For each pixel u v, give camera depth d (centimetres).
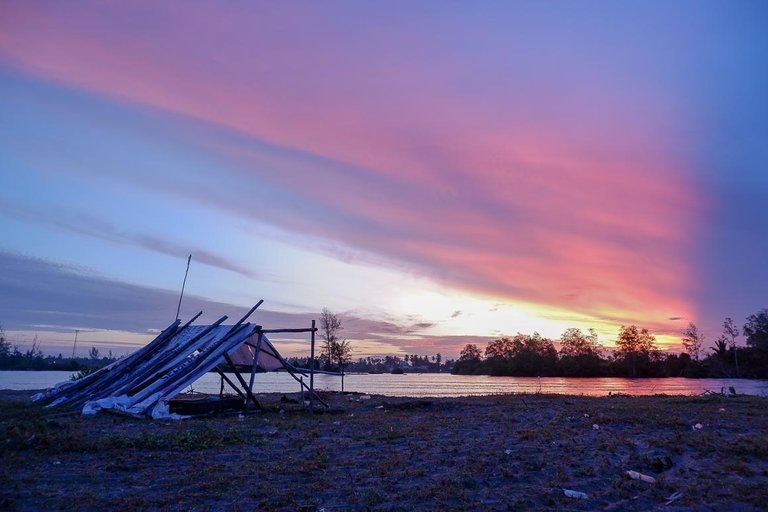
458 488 746
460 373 11812
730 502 686
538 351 10712
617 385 6312
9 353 7225
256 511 648
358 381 5866
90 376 1995
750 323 9788
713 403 2036
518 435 1198
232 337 1783
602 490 748
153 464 885
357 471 849
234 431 1188
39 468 845
